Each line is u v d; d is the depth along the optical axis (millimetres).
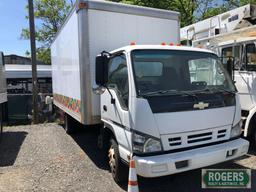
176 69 4508
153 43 6203
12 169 5828
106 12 5664
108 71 4797
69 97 7094
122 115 4328
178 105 4012
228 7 24703
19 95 12883
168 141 3932
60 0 34781
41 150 7242
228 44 6852
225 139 4383
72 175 5344
